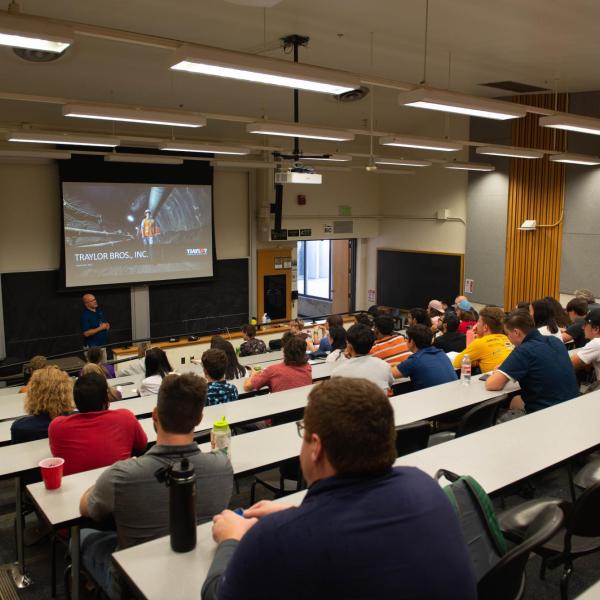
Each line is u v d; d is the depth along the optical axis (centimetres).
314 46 590
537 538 144
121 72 673
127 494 170
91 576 197
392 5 465
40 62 623
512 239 943
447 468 210
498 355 393
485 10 462
